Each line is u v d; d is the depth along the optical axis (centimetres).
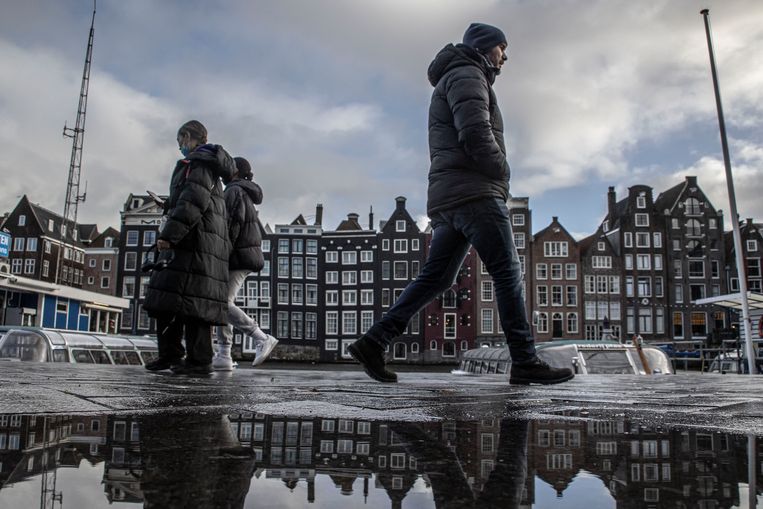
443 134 366
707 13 1739
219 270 445
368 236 4969
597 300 4641
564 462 90
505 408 186
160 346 453
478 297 4809
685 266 4691
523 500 65
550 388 309
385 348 358
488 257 355
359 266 4956
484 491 69
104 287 5575
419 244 4884
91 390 216
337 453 96
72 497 61
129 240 4938
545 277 4666
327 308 4966
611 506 62
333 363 4884
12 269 5244
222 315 445
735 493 69
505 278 353
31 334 1110
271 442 106
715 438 120
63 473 74
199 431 118
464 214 356
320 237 5022
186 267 426
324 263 5012
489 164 350
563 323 4619
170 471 77
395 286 4859
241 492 66
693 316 4653
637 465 88
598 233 4712
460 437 118
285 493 66
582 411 181
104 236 6175
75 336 1191
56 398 180
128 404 170
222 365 570
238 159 573
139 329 4844
